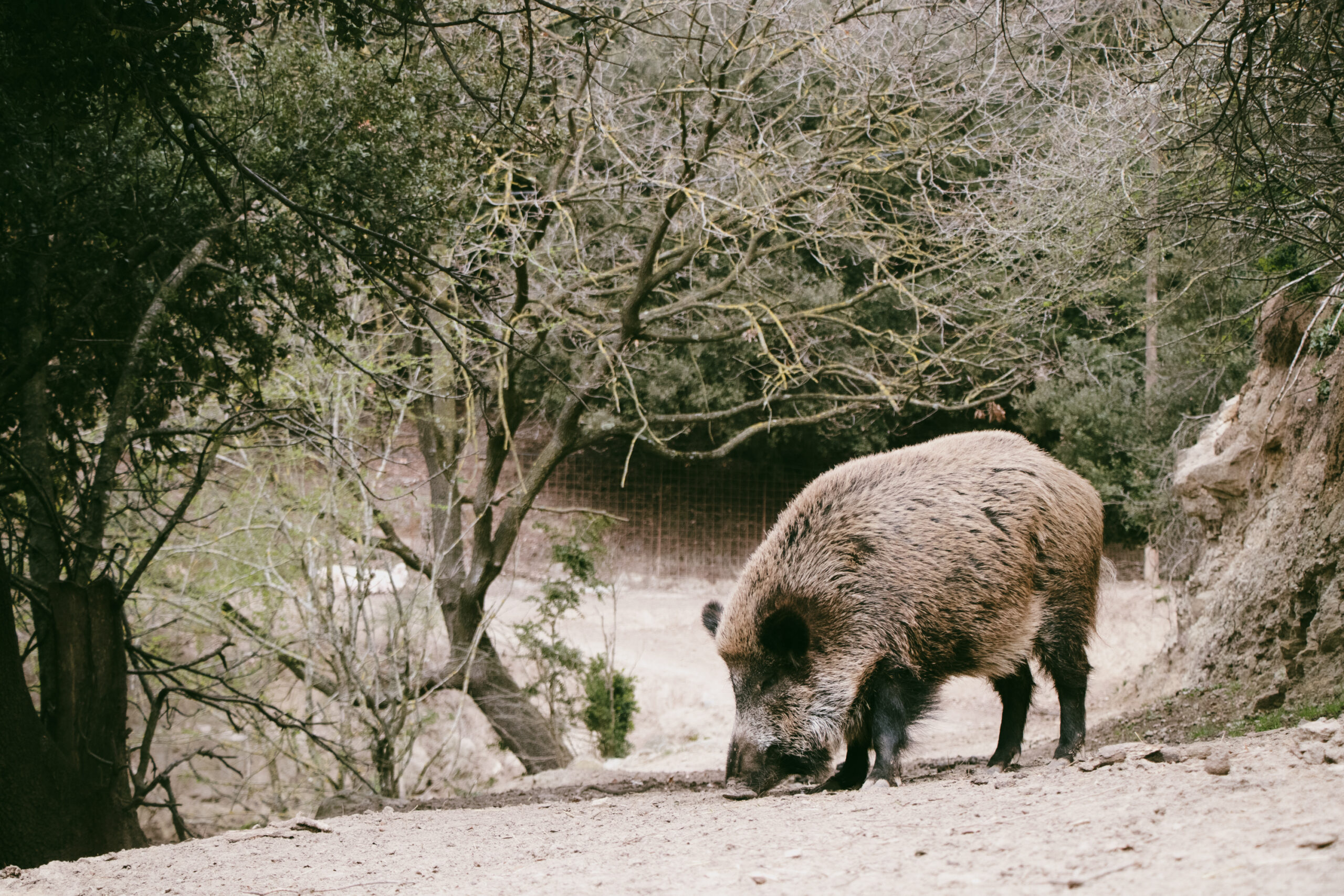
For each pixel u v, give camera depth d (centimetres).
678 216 1620
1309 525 891
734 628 601
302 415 1082
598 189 1539
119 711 867
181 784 1742
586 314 1680
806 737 580
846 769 656
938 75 1566
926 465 606
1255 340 1148
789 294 1933
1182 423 1575
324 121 892
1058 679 625
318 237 884
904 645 570
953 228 1584
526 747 1667
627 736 1888
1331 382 943
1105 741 918
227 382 1065
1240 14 727
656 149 1571
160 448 1068
